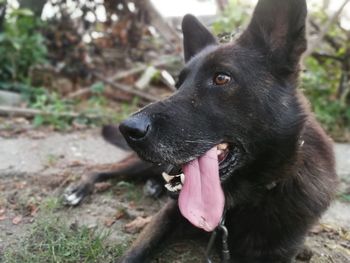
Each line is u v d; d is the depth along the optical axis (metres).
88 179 0.66
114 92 1.30
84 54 1.24
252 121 0.43
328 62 1.14
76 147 0.88
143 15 1.18
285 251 0.48
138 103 1.24
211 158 0.43
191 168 0.43
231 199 0.48
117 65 1.35
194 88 0.44
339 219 0.60
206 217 0.41
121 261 0.46
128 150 0.77
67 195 0.62
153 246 0.48
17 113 1.03
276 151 0.45
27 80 1.15
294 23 0.44
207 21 1.24
